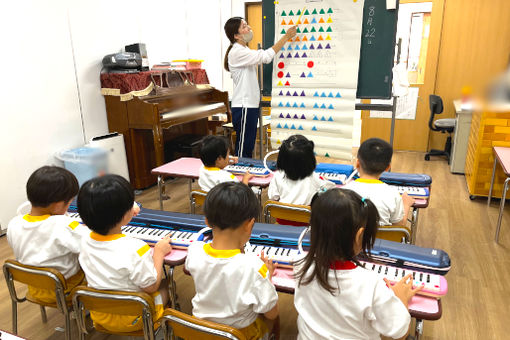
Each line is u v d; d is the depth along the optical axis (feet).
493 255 8.57
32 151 10.61
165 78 13.98
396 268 4.32
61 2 11.03
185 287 7.50
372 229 3.37
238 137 11.79
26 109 10.33
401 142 18.06
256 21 20.68
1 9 9.46
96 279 4.26
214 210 3.69
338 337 3.32
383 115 17.88
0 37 9.50
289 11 9.89
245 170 8.68
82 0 11.73
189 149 14.48
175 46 16.85
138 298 4.04
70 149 11.55
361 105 9.82
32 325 6.50
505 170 8.57
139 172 13.16
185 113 13.53
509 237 9.41
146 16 14.69
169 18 16.19
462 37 15.93
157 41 15.55
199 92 15.12
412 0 16.17
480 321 6.41
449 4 15.75
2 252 9.12
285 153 6.58
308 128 10.50
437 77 16.72
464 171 14.47
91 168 11.12
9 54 9.76
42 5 10.48
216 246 3.81
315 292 3.35
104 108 12.84
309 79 10.08
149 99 12.69
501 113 10.91
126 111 12.52
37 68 10.52
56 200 4.84
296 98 10.39
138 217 5.78
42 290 5.23
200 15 18.53
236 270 3.62
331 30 9.51
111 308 4.25
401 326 3.22
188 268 3.91
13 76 9.91
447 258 4.28
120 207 4.12
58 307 4.84
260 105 11.48
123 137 12.60
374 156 5.64
